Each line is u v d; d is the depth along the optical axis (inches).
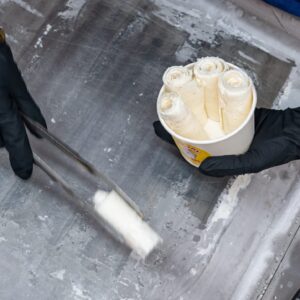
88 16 77.9
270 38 75.6
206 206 68.0
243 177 68.9
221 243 66.6
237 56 74.9
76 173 63.8
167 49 75.9
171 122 54.7
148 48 76.1
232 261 65.9
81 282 66.1
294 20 76.0
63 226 68.2
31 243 68.0
